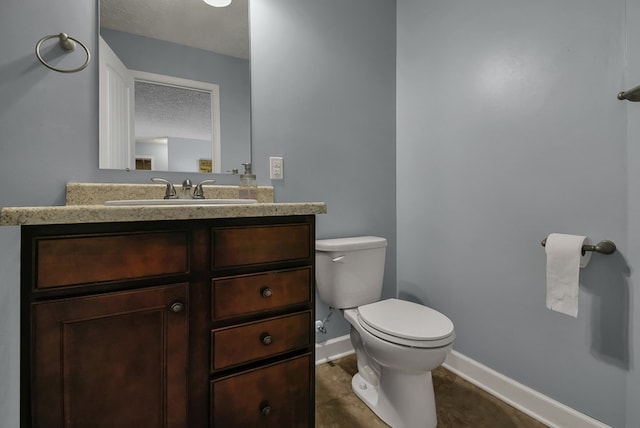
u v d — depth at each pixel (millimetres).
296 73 1592
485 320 1445
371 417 1274
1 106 1040
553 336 1200
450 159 1602
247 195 1372
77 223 666
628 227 1000
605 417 1063
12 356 1071
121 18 1263
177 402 785
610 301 1048
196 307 808
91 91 1187
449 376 1549
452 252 1601
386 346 1124
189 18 1391
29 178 1082
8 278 1064
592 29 1073
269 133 1526
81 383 681
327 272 1499
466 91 1513
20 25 1062
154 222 755
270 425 918
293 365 954
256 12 1494
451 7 1582
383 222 1897
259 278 896
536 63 1234
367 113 1823
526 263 1281
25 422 636
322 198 1678
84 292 683
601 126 1054
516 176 1310
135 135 1280
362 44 1803
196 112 1393
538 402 1238
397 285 1946
